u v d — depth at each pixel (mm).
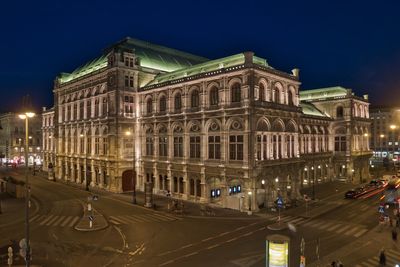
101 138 65438
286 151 51312
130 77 62750
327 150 76375
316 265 25453
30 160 121562
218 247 29609
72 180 76375
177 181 54969
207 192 49906
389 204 49781
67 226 36969
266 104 46281
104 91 65250
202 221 39312
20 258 26828
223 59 51656
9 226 37031
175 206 45719
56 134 85312
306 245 30453
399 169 99375
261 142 46250
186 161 52719
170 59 73062
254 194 43938
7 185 59969
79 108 74562
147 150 61875
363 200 52906
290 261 26297
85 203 50250
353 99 76562
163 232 34562
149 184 48000
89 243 30844
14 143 118625
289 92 53000
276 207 46062
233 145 46375
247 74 44250
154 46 73375
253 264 25453
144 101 62125
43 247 29641
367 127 83750
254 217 41219
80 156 72750
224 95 47031
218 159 48281
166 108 56906
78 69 82125
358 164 78750
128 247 29688
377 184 66188
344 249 29328
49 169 81000
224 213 43344
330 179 75750
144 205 48312
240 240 31719
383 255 25359
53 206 48094
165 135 57375
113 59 61438
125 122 61594
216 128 48656
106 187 63781
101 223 37312
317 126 73125
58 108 84875
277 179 49469
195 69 55406
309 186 67625
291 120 52375
